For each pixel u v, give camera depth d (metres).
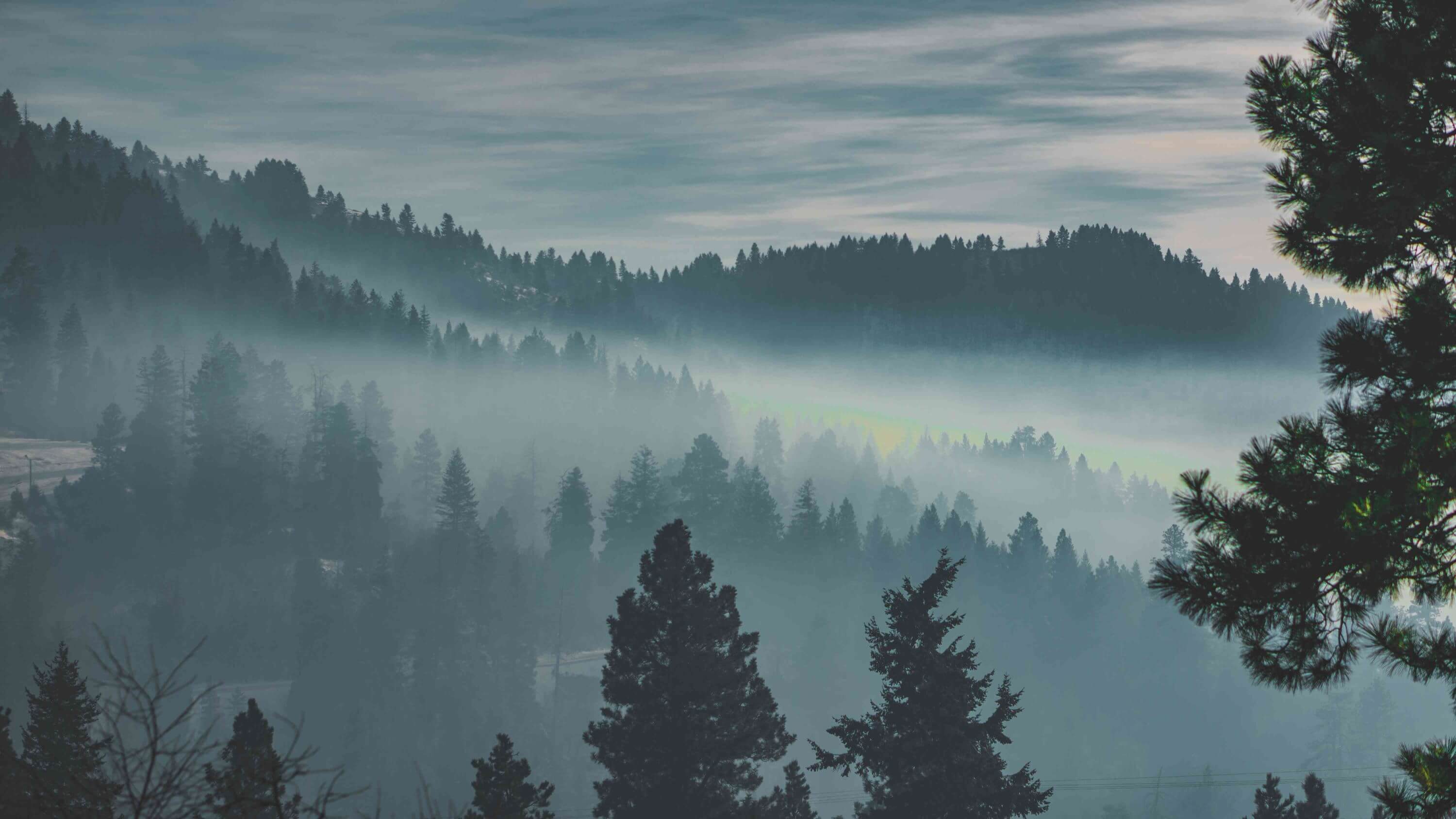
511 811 24.97
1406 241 9.12
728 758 32.66
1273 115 9.57
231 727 80.94
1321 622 8.88
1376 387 8.77
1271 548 8.73
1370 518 8.30
